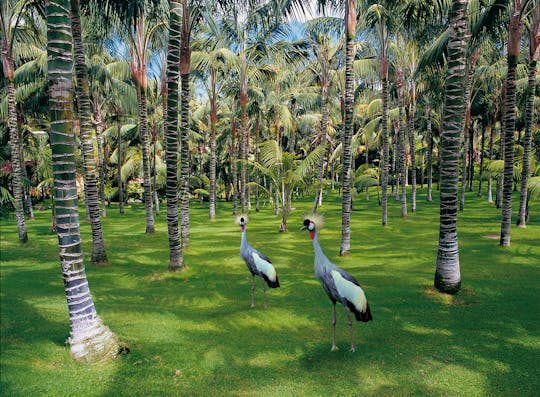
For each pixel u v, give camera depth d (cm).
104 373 554
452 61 850
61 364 573
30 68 2025
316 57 2386
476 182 4797
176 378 541
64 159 589
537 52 1538
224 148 4416
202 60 1761
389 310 788
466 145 2633
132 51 1950
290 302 865
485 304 807
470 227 1908
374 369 554
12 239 1870
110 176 4406
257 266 791
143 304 884
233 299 909
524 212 1764
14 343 640
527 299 826
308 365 570
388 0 1364
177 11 1088
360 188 3650
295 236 1883
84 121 1298
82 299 603
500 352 596
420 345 627
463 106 852
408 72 2338
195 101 4522
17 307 848
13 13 1645
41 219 2738
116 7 1196
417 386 509
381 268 1159
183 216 1519
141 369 565
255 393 501
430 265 1177
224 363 581
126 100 2516
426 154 5178
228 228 2230
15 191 1745
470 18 1285
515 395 485
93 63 2275
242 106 2467
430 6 1237
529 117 1644
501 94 2695
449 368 552
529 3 1397
